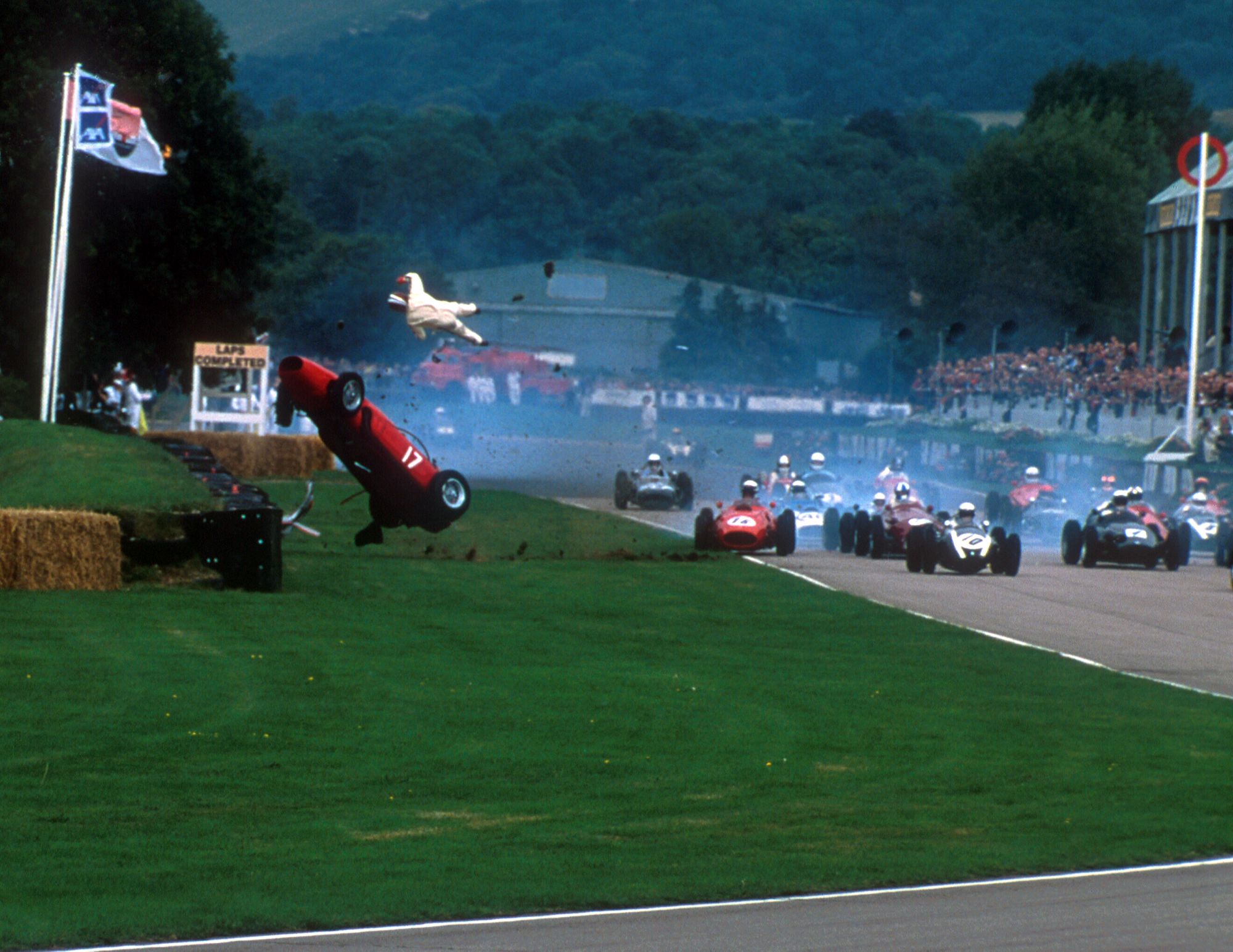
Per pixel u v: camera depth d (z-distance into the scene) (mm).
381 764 44625
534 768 44719
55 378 126188
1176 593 93125
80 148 124875
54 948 28578
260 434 155625
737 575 94375
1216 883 34125
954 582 95500
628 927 30344
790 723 51969
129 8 169375
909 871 34688
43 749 44750
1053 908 31828
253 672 56906
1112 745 49562
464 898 32062
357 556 93750
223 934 29594
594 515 138125
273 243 185000
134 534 75188
